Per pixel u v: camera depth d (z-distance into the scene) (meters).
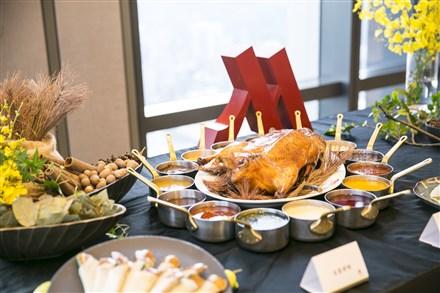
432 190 1.56
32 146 1.47
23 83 1.60
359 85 3.80
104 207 1.26
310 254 1.25
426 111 2.28
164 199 1.44
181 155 1.92
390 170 1.65
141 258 1.09
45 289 1.08
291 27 3.64
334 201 1.44
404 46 2.31
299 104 2.22
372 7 2.46
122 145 2.89
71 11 2.58
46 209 1.20
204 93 3.40
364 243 1.30
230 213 1.37
